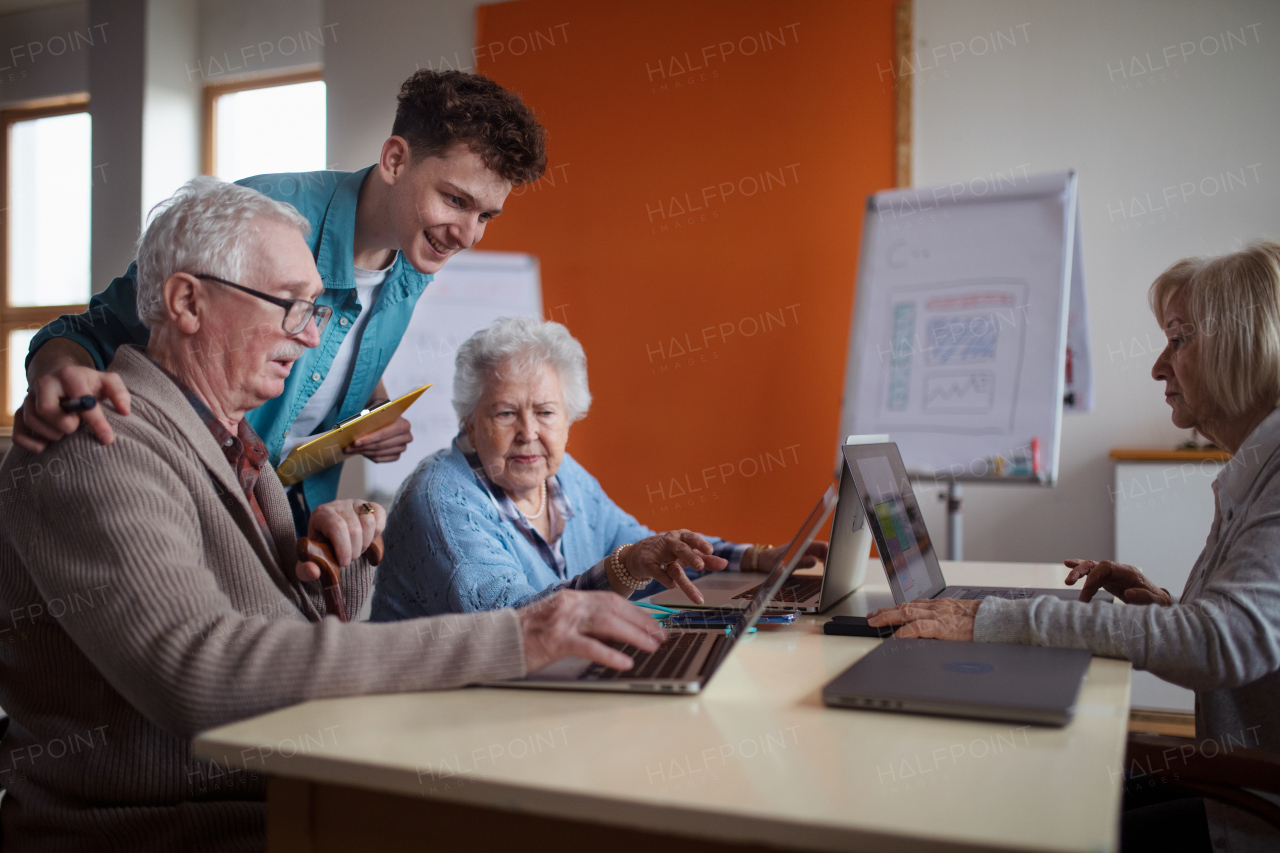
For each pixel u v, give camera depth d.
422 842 0.66
